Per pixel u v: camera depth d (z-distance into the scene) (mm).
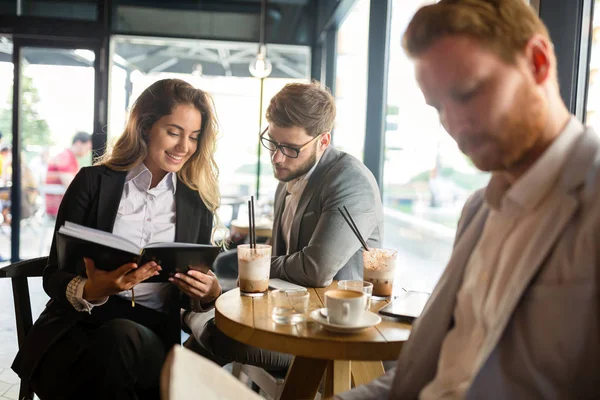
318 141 2012
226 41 6145
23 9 5562
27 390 1755
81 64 5672
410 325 1375
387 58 3844
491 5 845
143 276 1602
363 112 3996
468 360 950
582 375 775
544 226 825
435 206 4668
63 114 5672
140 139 1938
